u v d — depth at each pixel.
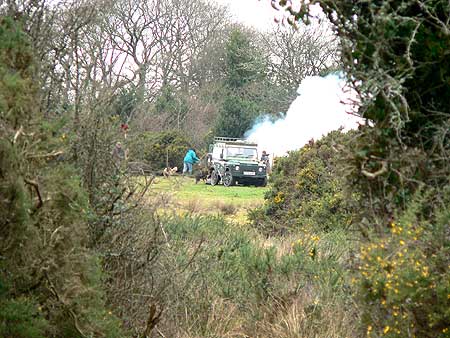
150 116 26.81
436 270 17.81
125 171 24.66
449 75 20.38
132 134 25.33
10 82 17.23
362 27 20.58
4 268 16.84
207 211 71.88
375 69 19.62
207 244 36.53
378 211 20.48
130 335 23.47
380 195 20.56
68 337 18.59
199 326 26.97
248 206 80.94
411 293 17.58
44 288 18.23
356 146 20.67
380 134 20.20
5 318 16.97
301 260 32.09
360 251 20.14
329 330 25.27
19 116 17.34
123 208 24.25
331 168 57.00
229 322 28.11
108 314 20.81
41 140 18.36
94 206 23.64
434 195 19.75
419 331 17.78
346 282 26.08
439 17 20.38
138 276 24.91
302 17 20.72
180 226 38.72
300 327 26.44
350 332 24.02
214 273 31.30
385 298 18.47
